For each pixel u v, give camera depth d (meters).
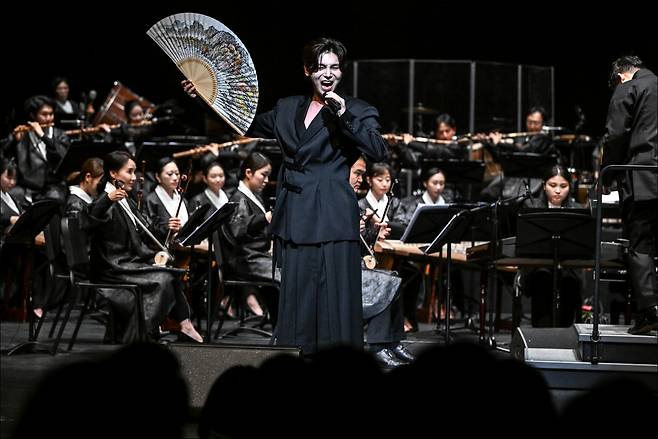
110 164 13.70
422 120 23.23
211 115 9.29
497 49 26.59
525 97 23.48
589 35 25.97
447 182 19.44
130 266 13.60
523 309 20.75
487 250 13.94
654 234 10.20
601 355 10.09
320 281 8.88
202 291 16.58
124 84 25.27
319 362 4.23
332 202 8.81
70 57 24.94
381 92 23.23
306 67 8.84
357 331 8.86
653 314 9.98
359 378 4.18
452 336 16.45
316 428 4.20
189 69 9.16
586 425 3.71
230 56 9.13
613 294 15.38
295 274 8.95
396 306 12.45
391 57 26.62
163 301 13.40
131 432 3.74
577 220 12.90
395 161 21.77
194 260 16.94
